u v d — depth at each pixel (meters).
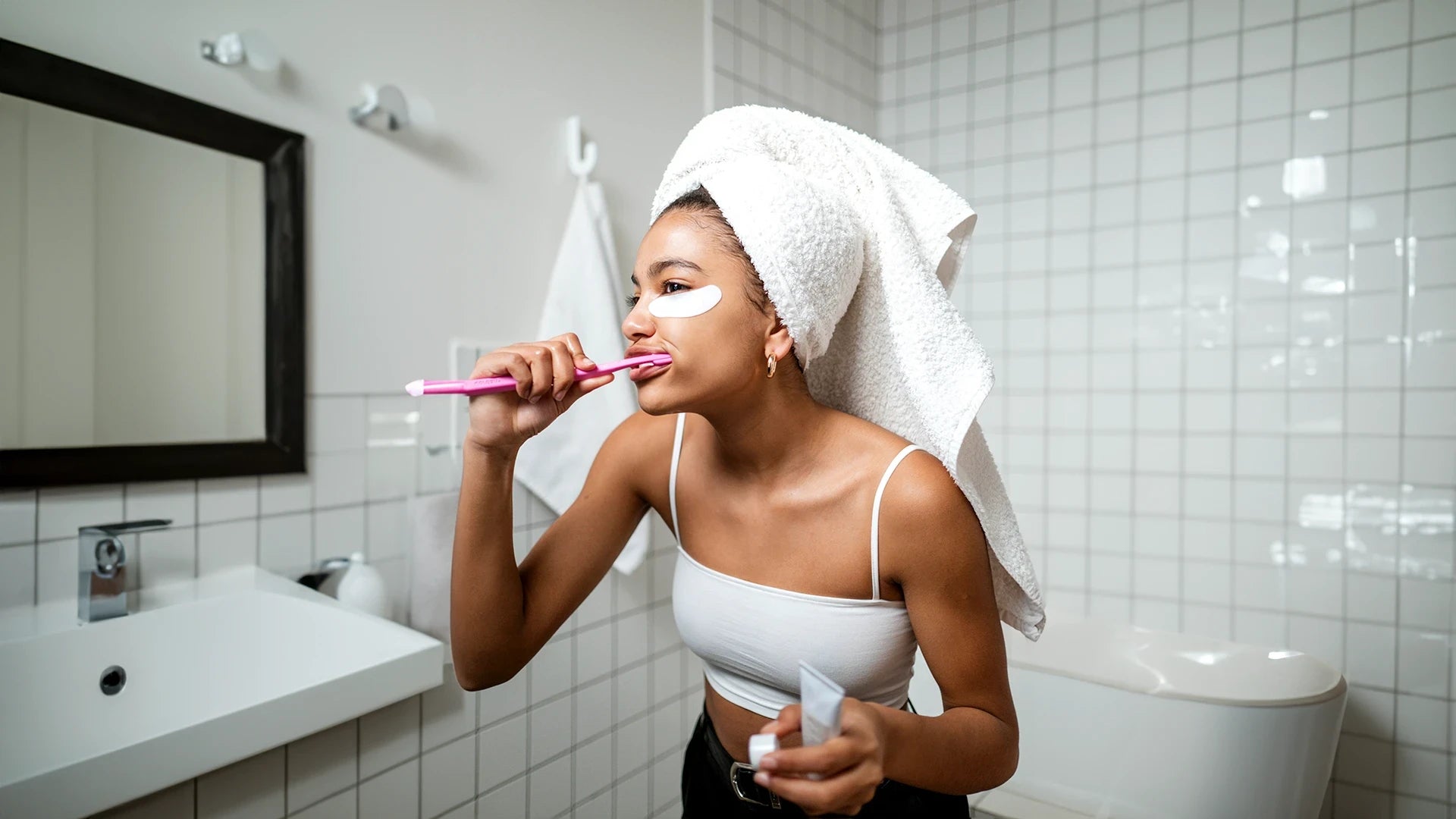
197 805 1.14
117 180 1.15
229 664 1.17
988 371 0.73
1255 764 1.52
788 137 0.76
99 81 1.11
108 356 1.14
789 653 0.77
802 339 0.71
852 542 0.74
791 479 0.77
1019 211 2.51
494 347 1.63
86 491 1.13
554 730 1.73
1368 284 2.05
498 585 0.77
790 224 0.67
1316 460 2.11
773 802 0.81
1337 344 2.09
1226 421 2.22
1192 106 2.26
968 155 2.60
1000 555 0.78
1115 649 2.11
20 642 0.98
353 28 1.41
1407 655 2.01
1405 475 2.01
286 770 1.26
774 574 0.78
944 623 0.73
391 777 1.41
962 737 0.65
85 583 1.07
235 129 1.25
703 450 0.83
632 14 1.93
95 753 0.81
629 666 1.91
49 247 1.09
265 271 1.29
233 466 1.26
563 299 1.69
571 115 1.79
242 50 1.22
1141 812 1.62
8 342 1.06
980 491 0.79
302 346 1.33
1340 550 2.08
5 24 1.04
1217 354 2.23
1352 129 2.07
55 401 1.10
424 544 1.46
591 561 0.89
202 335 1.23
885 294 0.77
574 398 0.71
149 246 1.18
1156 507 2.31
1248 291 2.19
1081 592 2.42
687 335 0.67
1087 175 2.41
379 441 1.46
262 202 1.29
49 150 1.09
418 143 1.51
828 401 0.87
